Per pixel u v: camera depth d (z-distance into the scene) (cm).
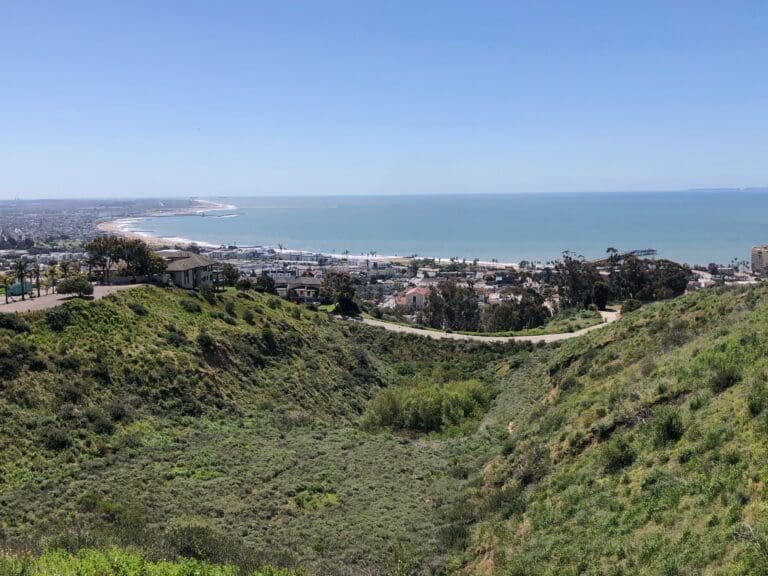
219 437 3519
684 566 1320
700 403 1889
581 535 1675
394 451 3403
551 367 4412
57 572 1509
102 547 1825
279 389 4778
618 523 1625
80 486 2608
